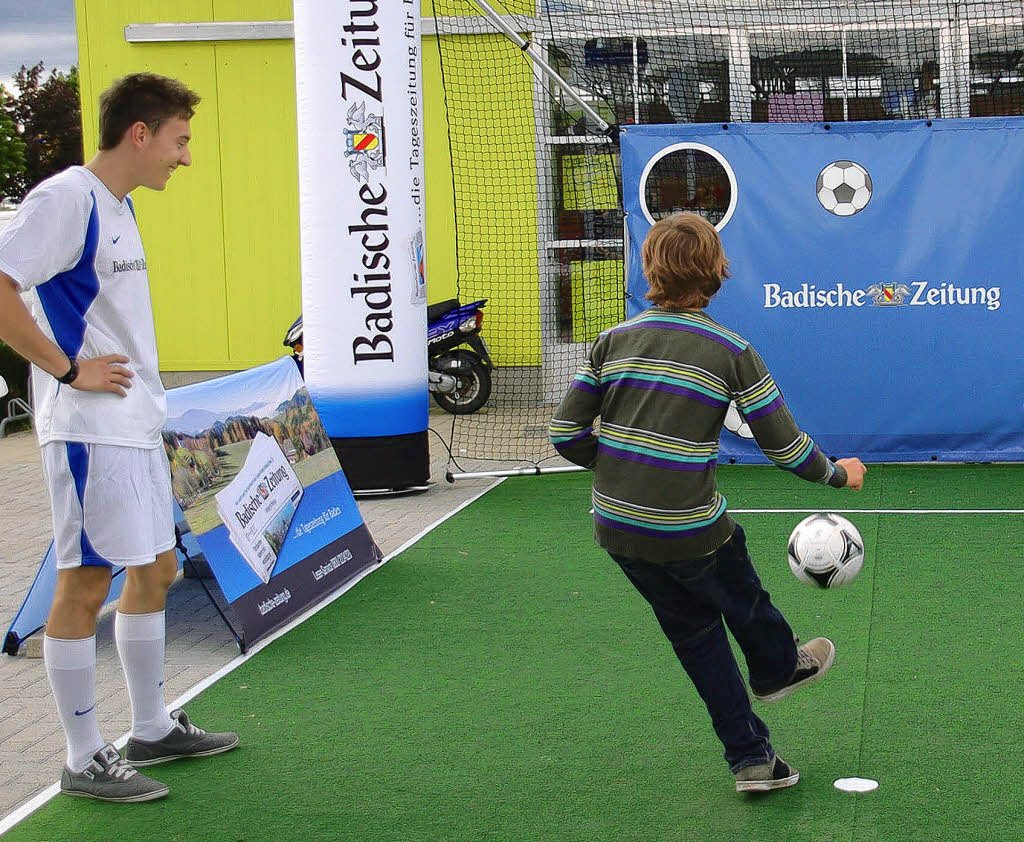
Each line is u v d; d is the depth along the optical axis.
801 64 11.79
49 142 28.81
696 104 12.05
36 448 11.55
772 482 8.58
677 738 4.09
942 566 6.16
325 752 4.06
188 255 13.56
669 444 3.32
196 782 3.84
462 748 4.05
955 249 8.77
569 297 12.47
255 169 13.35
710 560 3.39
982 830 3.33
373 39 7.98
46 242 3.43
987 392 8.84
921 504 7.67
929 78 11.58
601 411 3.51
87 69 13.45
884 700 4.36
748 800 3.58
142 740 4.00
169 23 13.22
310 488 6.09
